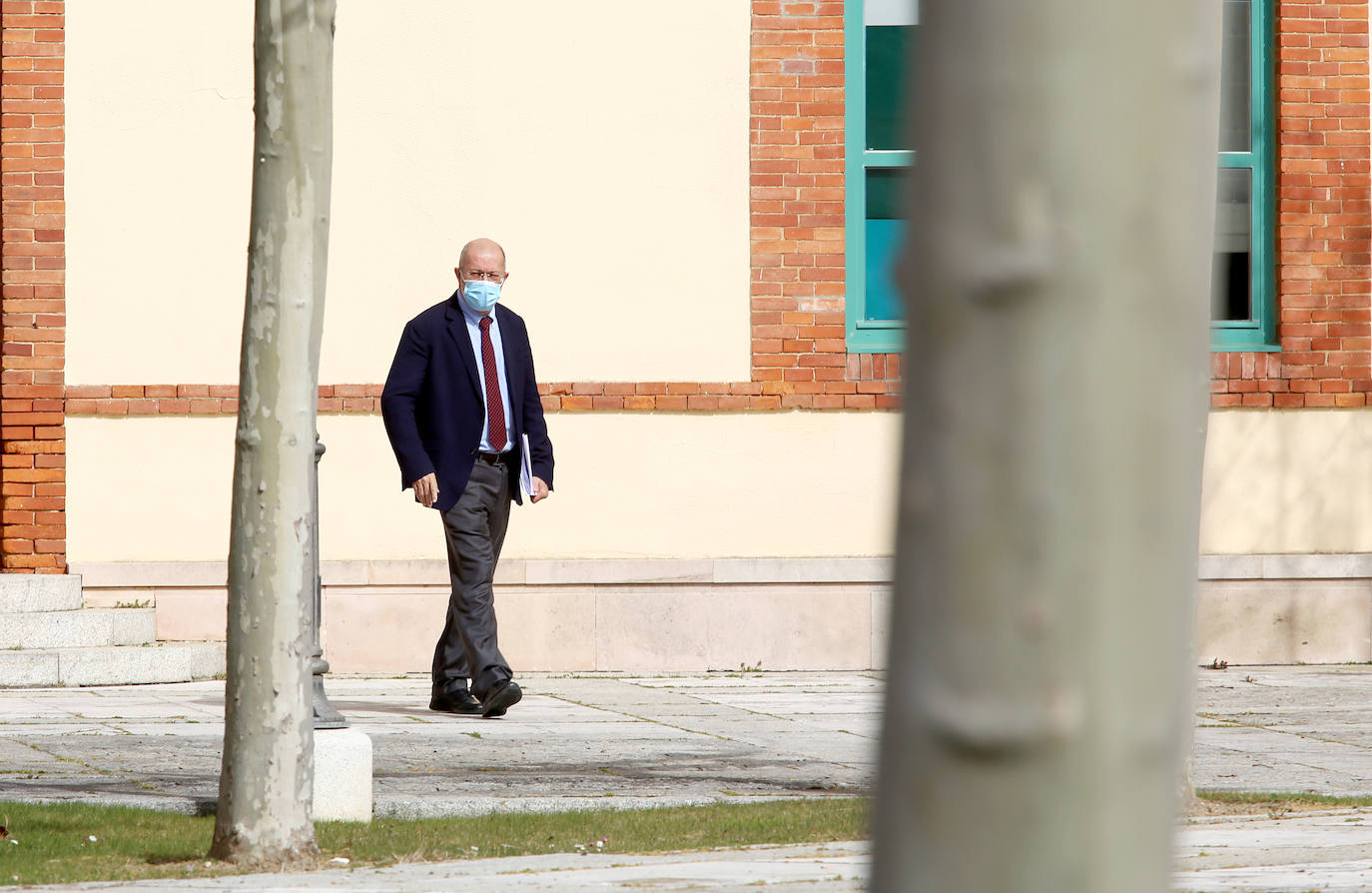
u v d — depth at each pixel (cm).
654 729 2308
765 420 3142
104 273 3038
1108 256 342
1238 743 2225
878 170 3198
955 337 348
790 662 3120
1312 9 3231
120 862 1379
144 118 3048
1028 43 341
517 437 2425
